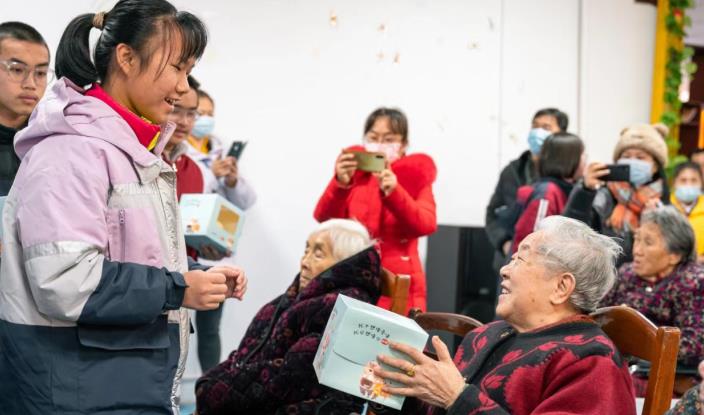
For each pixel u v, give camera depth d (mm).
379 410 2049
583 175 3709
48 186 1467
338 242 2469
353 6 5145
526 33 5453
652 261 2869
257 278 4992
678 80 5711
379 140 3721
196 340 4684
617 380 1645
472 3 5355
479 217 5426
